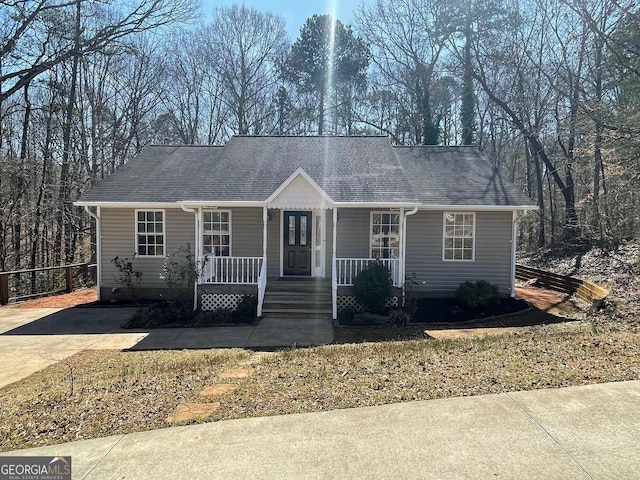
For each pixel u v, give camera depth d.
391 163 13.66
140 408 4.52
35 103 21.67
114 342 8.80
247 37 31.78
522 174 29.72
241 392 4.85
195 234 12.59
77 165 21.55
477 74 22.67
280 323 10.41
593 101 13.56
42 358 7.65
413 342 7.40
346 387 4.79
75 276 18.16
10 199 19.61
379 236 12.99
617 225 16.92
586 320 9.84
